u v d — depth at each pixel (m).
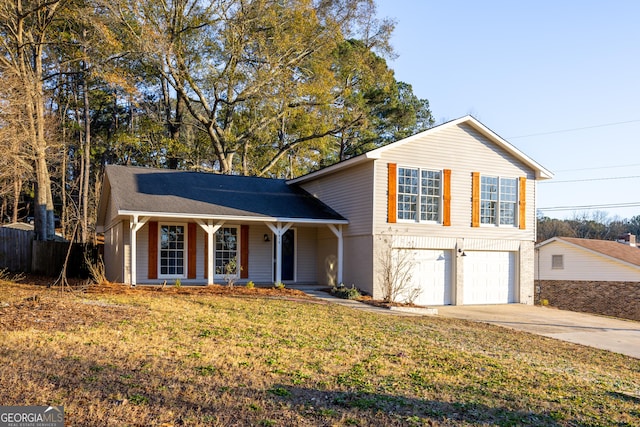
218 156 31.45
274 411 5.74
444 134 18.77
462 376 7.94
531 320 16.05
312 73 32.09
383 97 39.47
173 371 6.96
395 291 16.62
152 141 33.75
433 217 18.53
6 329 8.73
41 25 25.28
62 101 35.59
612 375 9.37
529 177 20.52
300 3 29.61
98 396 5.81
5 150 17.89
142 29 26.09
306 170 39.00
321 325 11.45
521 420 6.09
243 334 9.81
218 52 29.88
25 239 23.52
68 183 39.53
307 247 20.91
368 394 6.61
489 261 19.72
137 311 11.49
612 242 31.36
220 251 19.30
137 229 16.33
